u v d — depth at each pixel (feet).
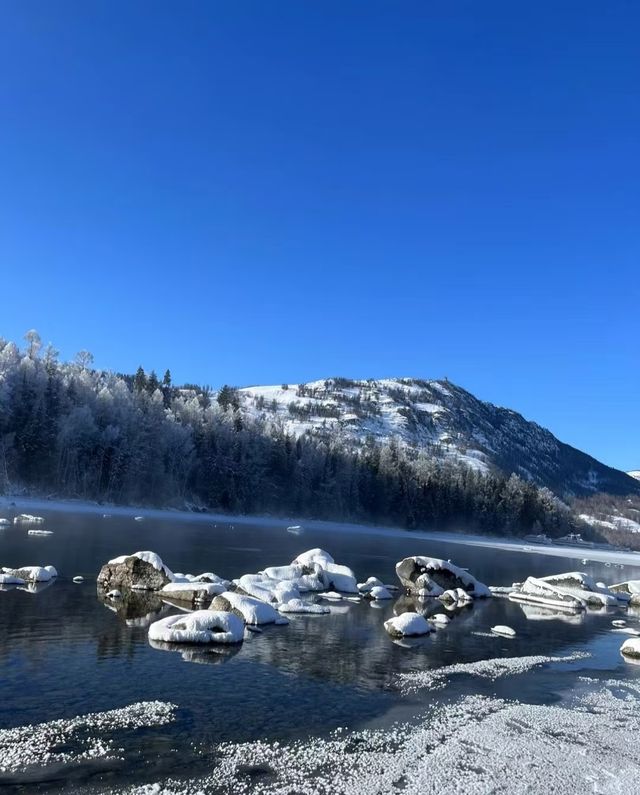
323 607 86.63
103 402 319.06
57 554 113.19
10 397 277.85
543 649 72.28
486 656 65.72
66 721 37.32
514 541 456.04
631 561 331.98
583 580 127.75
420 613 92.79
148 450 325.62
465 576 120.26
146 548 135.23
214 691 45.32
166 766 32.42
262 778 31.96
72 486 286.25
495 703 48.44
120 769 31.58
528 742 39.99
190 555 132.87
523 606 112.78
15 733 34.94
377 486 450.71
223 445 381.40
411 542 304.71
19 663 48.37
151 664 50.65
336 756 35.53
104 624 64.18
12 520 172.14
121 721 37.99
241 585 86.63
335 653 60.59
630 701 52.26
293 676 51.16
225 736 37.11
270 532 260.83
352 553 192.44
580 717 46.26
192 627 60.29
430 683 52.85
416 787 32.09
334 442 485.56
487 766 35.58
